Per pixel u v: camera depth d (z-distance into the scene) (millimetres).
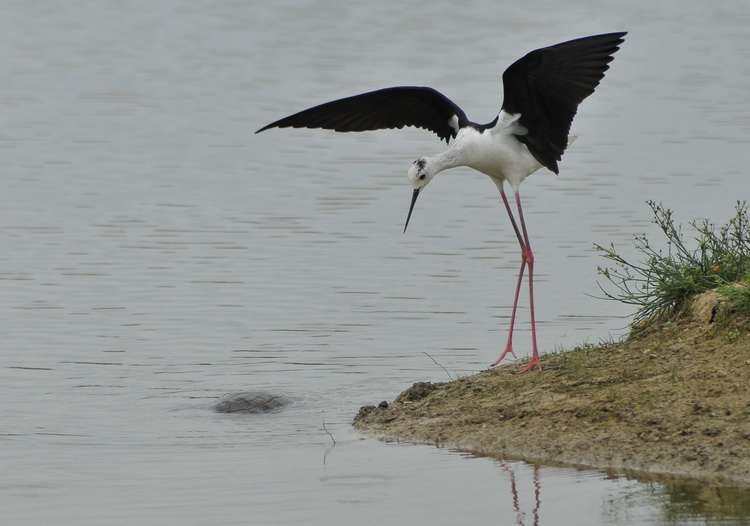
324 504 8453
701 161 23188
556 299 15742
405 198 21484
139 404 11523
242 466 9438
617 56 34969
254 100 29234
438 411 10438
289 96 29406
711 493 8156
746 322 10305
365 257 17953
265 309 15414
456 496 8516
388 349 13602
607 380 10125
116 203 21047
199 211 20578
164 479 9125
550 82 10695
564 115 10883
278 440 10195
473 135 11258
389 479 8953
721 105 28516
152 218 20125
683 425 9000
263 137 26094
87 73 32812
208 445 10086
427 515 8180
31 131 26328
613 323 14547
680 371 9906
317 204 21047
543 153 11164
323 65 32938
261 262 17688
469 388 10766
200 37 38219
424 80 29781
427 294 16078
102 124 27031
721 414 9023
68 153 24516
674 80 31672
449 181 22812
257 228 19547
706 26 40031
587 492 8383
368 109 11516
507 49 34531
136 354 13453
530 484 8641
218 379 12445
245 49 35938
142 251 18250
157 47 36594
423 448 9703
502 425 9789
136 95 30156
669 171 22516
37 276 16969
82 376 12586
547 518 8016
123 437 10375
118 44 37125
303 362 13094
